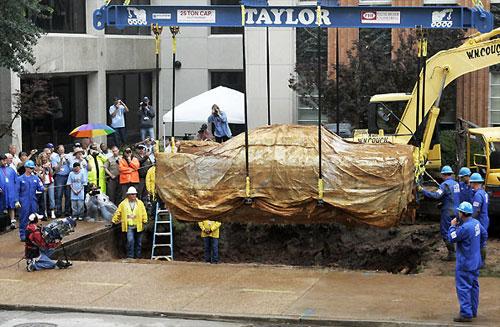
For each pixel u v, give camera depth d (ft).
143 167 81.71
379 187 49.90
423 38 51.21
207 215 51.49
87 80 115.24
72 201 78.28
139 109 120.06
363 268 75.00
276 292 54.65
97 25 52.49
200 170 51.70
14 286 57.36
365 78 99.66
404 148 52.54
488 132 71.10
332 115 101.24
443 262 63.98
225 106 96.48
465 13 50.47
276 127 54.03
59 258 65.62
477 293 47.83
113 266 62.80
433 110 75.05
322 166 50.42
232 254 79.77
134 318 50.72
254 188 50.78
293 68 112.78
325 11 50.85
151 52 127.95
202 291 55.31
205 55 126.62
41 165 79.10
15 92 90.33
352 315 49.16
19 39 78.07
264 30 115.44
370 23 50.75
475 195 58.59
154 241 77.87
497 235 71.77
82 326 49.08
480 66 74.23
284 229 79.51
